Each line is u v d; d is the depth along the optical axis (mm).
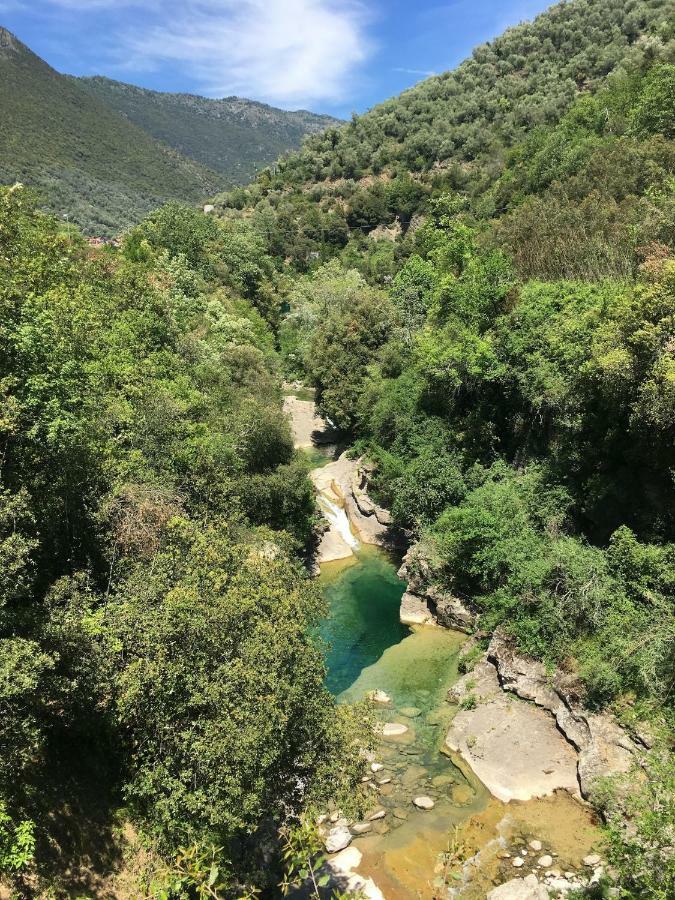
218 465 27953
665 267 23328
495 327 35156
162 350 37938
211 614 13055
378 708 23641
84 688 14031
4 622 12289
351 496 43531
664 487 22734
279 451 36250
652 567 21359
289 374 71625
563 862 15898
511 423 34281
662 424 20641
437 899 15148
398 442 38875
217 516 23156
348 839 17078
